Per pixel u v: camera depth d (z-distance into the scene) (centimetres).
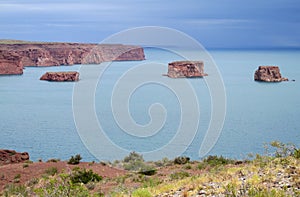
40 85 12356
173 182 966
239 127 4347
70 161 2058
